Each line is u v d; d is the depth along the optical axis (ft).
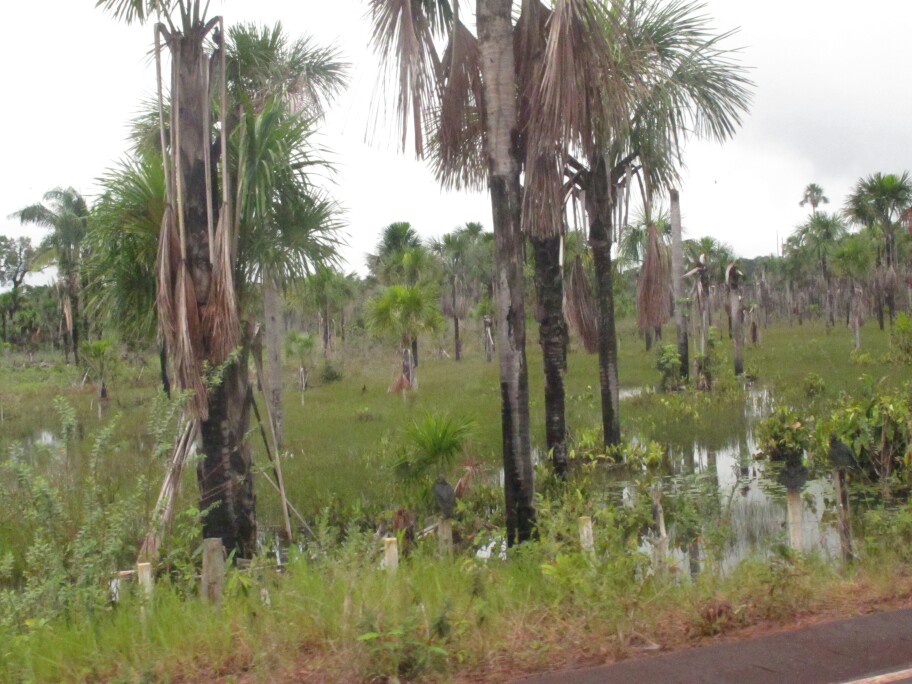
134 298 34.86
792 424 44.47
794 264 208.23
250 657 16.56
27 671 15.83
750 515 34.78
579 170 44.98
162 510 23.82
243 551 31.58
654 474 44.57
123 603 19.51
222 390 29.63
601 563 20.34
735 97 43.32
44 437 72.74
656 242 50.21
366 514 37.04
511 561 23.63
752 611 18.71
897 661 15.89
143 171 31.96
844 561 23.24
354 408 77.30
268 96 36.06
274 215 33.42
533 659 16.33
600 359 48.21
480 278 160.04
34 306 198.59
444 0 30.50
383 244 141.49
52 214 118.11
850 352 103.96
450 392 85.81
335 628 17.01
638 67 34.06
